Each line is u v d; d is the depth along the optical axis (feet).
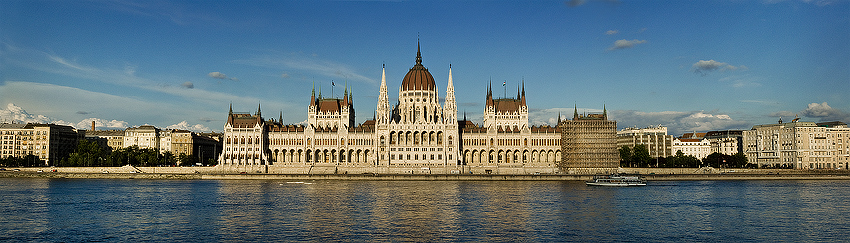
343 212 463.01
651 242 353.31
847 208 496.23
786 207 502.79
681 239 362.33
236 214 452.76
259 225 403.75
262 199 553.64
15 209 482.28
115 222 418.31
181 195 592.60
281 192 628.69
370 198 562.25
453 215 448.65
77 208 489.26
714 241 356.79
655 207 498.69
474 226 401.08
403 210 474.90
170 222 417.28
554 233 377.50
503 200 546.67
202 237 364.17
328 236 366.22
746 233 380.99
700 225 409.28
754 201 545.44
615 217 441.68
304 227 395.96
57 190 650.02
